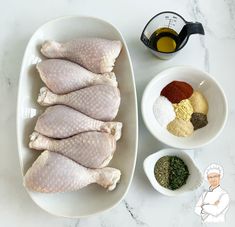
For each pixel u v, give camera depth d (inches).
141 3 22.8
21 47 22.0
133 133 19.9
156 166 20.4
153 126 20.4
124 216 20.2
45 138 19.5
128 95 20.6
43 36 21.1
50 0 22.6
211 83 20.7
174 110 21.1
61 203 19.4
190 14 22.7
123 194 19.0
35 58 20.9
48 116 19.5
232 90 21.9
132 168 19.4
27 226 20.0
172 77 21.0
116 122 19.7
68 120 19.3
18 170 20.6
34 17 22.4
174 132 20.7
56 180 18.6
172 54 21.1
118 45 20.4
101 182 19.1
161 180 20.1
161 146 21.1
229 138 21.3
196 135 20.7
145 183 20.6
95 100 19.5
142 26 22.5
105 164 19.1
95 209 19.2
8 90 21.6
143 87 21.8
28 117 20.3
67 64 20.2
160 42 21.9
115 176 19.0
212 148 21.2
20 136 19.7
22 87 20.2
